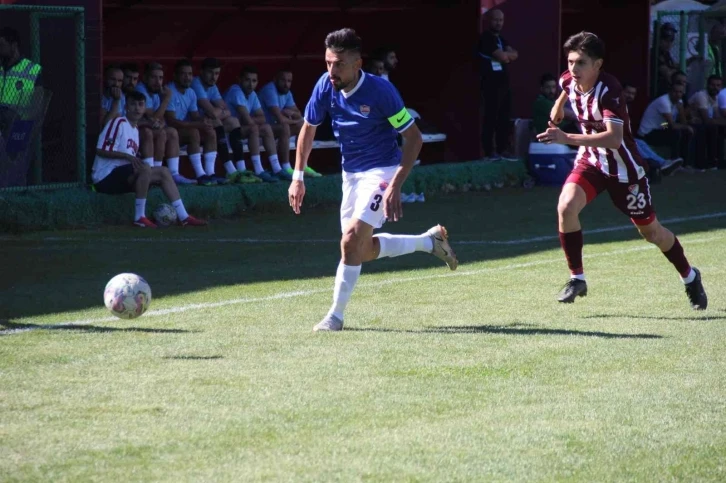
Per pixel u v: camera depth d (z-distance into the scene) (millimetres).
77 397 13227
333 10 45781
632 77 54438
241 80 38750
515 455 11258
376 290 21500
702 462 11148
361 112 17422
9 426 12055
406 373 14562
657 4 61469
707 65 54906
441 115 47406
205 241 29375
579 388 13898
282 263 25422
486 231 31641
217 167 41281
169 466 10797
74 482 10352
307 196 37375
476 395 13516
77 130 32312
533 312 19234
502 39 46344
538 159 45219
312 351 15844
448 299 20531
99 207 32125
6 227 30266
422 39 47500
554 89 45219
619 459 11203
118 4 38906
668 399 13414
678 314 19109
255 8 42844
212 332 17234
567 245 19656
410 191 40562
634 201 19266
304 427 12102
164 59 42562
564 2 53875
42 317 18562
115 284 17375
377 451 11312
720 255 26359
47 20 32125
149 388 13664
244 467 10789
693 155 51156
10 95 30656
